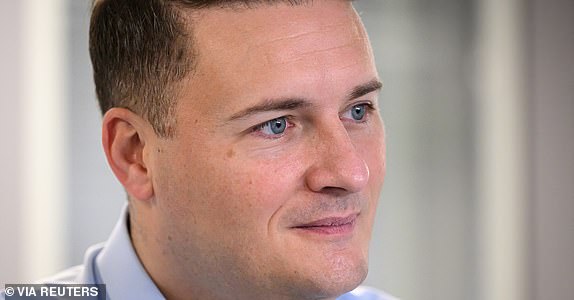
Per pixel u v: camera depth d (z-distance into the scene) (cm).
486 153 306
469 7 302
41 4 261
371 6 291
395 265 301
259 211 102
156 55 108
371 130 113
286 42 101
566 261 309
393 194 300
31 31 260
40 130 262
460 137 304
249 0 103
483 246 308
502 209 306
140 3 112
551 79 305
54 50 263
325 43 103
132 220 123
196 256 108
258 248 103
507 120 304
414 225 302
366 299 157
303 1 104
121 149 116
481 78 304
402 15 295
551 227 309
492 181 307
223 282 108
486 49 303
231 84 101
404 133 300
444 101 302
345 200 103
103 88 121
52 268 265
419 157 302
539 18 304
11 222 259
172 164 108
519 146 306
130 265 121
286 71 100
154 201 114
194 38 104
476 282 307
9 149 258
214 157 103
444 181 304
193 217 107
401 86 297
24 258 260
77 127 268
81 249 270
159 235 114
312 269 102
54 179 265
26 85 260
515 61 303
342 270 103
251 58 101
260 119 101
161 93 108
